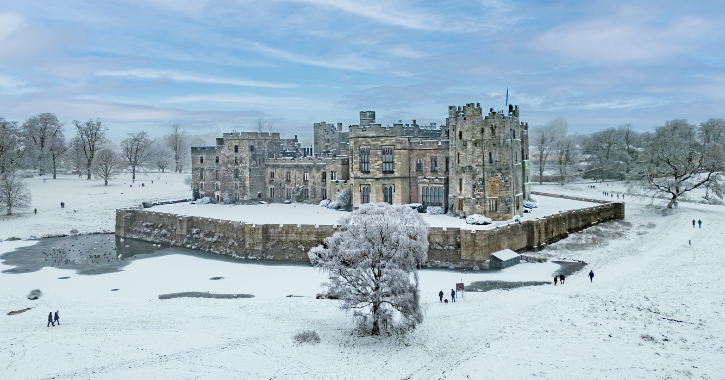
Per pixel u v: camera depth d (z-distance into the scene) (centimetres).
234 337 4072
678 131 14488
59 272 6588
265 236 7219
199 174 10844
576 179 13875
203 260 7200
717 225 7588
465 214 7475
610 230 8006
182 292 5684
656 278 5175
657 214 8944
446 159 8225
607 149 13950
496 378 3269
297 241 7119
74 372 3366
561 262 6450
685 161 9038
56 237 9081
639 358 3378
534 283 5631
